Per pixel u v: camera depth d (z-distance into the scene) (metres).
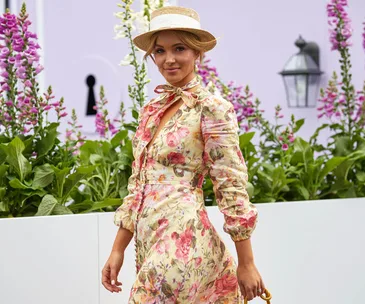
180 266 2.46
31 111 3.76
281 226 3.91
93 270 3.44
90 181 3.87
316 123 7.12
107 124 4.26
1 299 3.27
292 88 7.11
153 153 2.56
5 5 6.97
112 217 3.48
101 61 7.15
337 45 4.70
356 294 4.12
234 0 7.34
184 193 2.53
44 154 3.76
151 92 6.98
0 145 3.57
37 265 3.33
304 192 4.18
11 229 3.29
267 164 4.17
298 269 3.96
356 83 7.02
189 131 2.53
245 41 7.34
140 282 2.49
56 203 3.53
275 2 7.23
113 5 7.15
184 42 2.56
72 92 7.14
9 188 3.64
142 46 2.74
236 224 2.48
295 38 7.18
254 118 4.45
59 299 3.37
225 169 2.49
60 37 7.11
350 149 4.48
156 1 4.02
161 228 2.50
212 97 2.54
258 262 3.86
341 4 4.66
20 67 3.74
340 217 4.08
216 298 2.60
